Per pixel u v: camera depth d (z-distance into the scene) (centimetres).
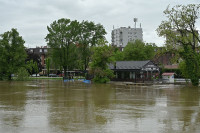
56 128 1223
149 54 8138
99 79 5600
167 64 8531
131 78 5859
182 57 4559
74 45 7756
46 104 2069
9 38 7056
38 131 1170
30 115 1563
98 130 1185
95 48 5559
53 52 7694
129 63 6062
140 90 3581
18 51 7100
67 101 2269
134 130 1188
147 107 1903
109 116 1529
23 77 6950
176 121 1391
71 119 1438
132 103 2139
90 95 2834
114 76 5650
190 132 1159
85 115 1565
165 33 4422
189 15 4284
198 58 4397
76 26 7519
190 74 4506
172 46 4459
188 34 4531
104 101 2267
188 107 1909
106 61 5606
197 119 1448
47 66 9944
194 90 3584
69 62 7756
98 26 7800
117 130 1187
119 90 3578
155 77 5850
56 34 7462
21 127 1245
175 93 3106
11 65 6962
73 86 4469
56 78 8306
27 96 2712
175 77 6347
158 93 3100
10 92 3219
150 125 1291
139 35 17825
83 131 1166
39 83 5456
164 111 1722
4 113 1634
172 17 4362
